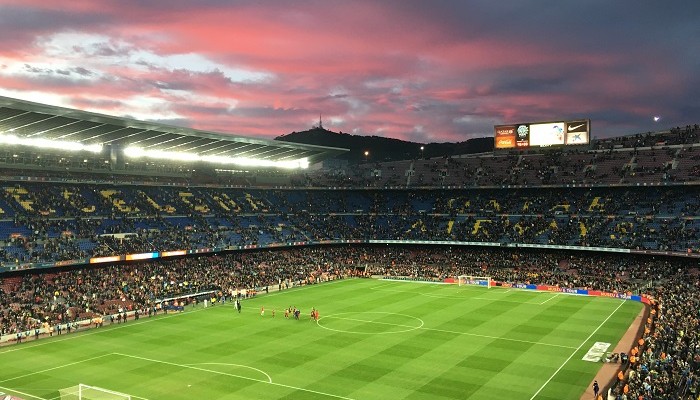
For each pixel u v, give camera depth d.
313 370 53.78
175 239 107.44
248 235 120.50
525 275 107.38
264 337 66.88
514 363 55.34
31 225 94.06
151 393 47.84
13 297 78.56
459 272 113.94
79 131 87.81
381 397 46.47
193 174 131.88
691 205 112.94
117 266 96.62
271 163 137.75
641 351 57.50
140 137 97.69
